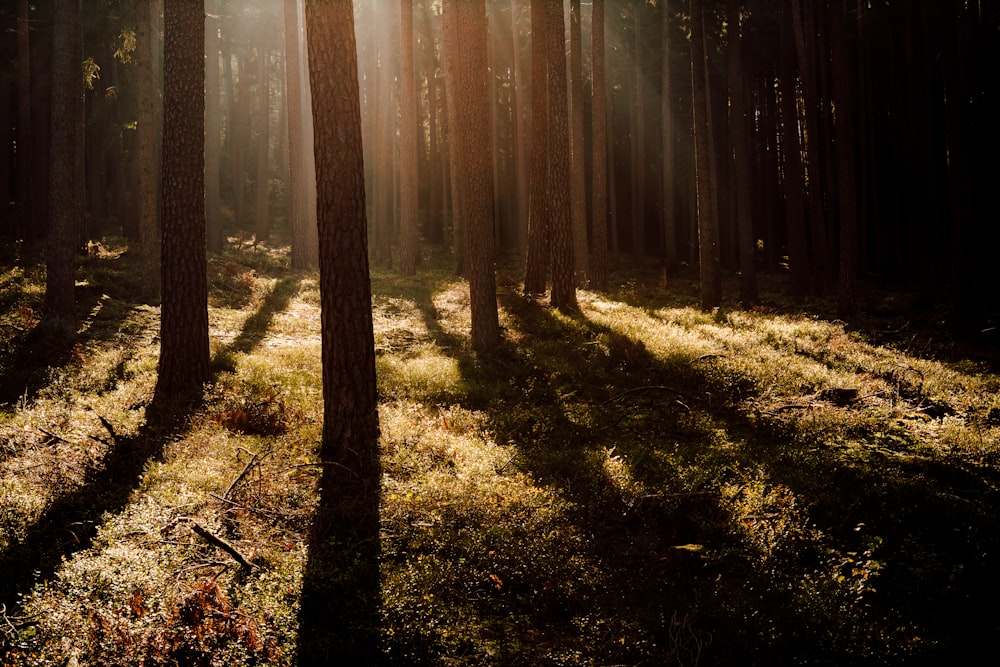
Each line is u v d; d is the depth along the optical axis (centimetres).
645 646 531
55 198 1445
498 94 4259
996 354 1767
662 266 3925
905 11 2953
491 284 1525
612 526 750
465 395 1190
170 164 1141
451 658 507
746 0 3038
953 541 728
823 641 552
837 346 1655
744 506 760
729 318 1970
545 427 1045
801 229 2814
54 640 480
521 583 616
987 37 2948
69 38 1454
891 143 3328
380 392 1182
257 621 522
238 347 1426
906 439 1020
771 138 3684
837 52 2266
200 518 673
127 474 808
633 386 1266
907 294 2803
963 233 1991
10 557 602
